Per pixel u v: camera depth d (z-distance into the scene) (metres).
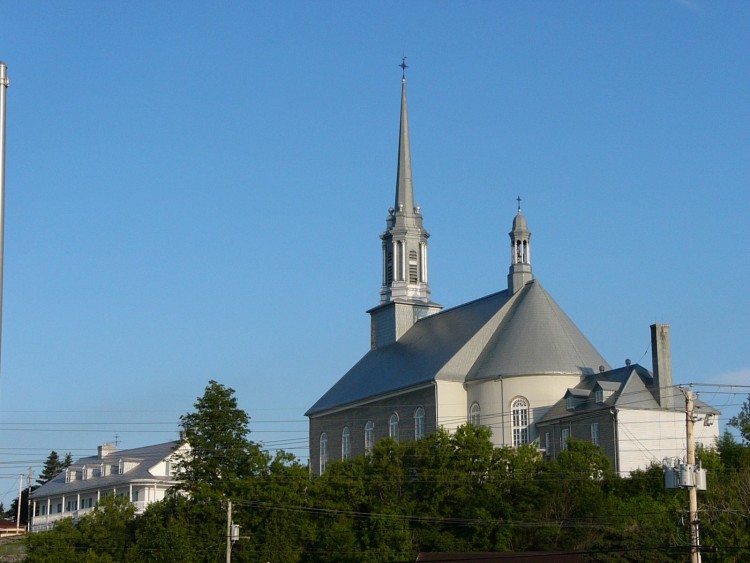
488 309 137.25
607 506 94.69
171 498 101.00
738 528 75.75
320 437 151.25
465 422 128.62
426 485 100.81
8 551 126.19
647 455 111.31
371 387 143.12
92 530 99.00
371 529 96.25
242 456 105.06
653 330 114.94
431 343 141.88
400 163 159.88
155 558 95.00
